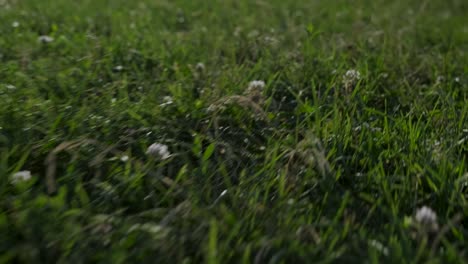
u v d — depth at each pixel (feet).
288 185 2.51
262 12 5.77
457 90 3.54
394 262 2.13
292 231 2.27
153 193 2.46
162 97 3.22
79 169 2.56
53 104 2.99
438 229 2.30
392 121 3.08
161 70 3.70
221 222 2.25
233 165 2.69
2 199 2.35
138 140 2.76
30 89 3.14
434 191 2.50
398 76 3.83
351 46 4.32
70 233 2.18
